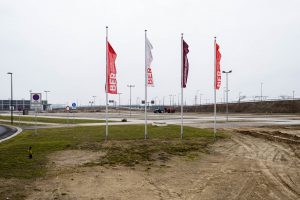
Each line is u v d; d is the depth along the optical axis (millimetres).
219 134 27125
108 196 10336
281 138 25875
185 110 136750
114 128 31250
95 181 12125
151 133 26719
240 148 20859
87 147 19672
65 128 33469
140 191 10984
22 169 13594
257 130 32031
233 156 18156
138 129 30000
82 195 10352
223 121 46656
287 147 21500
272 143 23188
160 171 14141
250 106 115438
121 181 12242
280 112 100250
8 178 12039
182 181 12469
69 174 13031
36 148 19062
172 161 16422
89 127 33719
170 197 10359
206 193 10883
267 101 113750
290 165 15859
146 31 23484
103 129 30547
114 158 16562
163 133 26766
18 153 17312
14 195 10039
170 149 19547
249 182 12422
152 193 10781
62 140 22656
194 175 13508
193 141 22797
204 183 12211
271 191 11250
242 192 11062
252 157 17906
